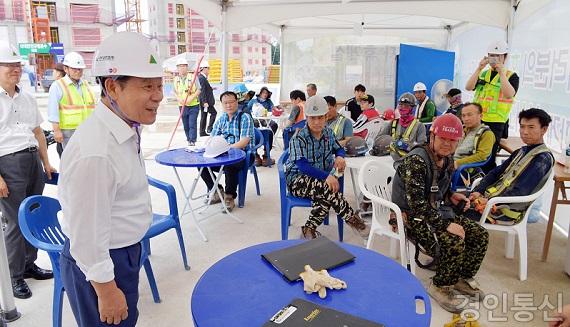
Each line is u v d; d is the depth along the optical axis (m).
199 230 3.44
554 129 3.75
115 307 1.25
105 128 1.22
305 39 8.45
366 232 3.41
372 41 8.73
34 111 2.69
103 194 1.19
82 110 4.21
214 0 5.42
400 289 1.34
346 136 4.27
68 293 1.41
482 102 4.10
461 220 2.51
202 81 8.21
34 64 18.59
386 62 8.78
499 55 3.95
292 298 1.29
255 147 4.57
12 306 2.30
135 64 1.18
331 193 3.11
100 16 21.25
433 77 7.33
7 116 2.48
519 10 4.69
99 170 1.17
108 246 1.23
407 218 2.48
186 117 7.56
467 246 2.46
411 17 7.23
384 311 1.22
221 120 4.38
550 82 3.85
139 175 1.34
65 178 1.20
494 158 3.84
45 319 2.31
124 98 1.22
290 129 5.82
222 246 3.31
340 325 1.11
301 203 3.18
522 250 2.71
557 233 3.54
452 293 2.43
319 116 3.12
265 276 1.42
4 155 2.45
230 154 3.65
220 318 1.19
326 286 1.33
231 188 4.21
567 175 2.80
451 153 2.31
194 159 3.43
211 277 1.42
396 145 3.59
